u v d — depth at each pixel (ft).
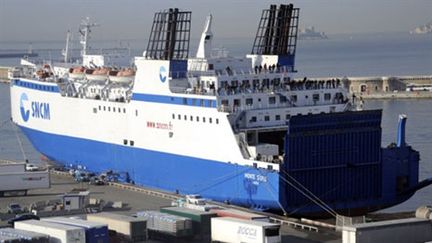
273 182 239.71
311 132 241.96
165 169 279.69
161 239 217.15
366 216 257.14
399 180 260.83
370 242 199.62
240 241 205.67
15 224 211.20
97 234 201.26
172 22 281.33
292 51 289.33
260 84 272.72
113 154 303.68
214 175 259.80
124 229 212.84
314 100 269.44
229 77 268.41
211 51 296.10
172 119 274.16
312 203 245.24
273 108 260.21
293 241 213.25
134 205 257.34
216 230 211.61
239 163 249.96
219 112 254.68
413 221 207.00
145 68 284.00
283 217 238.48
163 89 276.82
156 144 282.36
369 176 254.47
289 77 280.51
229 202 255.50
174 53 282.56
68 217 222.28
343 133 247.29
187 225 214.28
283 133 262.26
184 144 270.46
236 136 250.98
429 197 305.73
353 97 276.00
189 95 265.54
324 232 222.69
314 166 244.22
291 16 288.30
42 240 198.59
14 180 274.77
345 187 250.78
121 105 296.51
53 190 285.02
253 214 221.46
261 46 296.51
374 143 253.24
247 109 257.14
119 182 297.53
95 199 261.85
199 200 234.79
